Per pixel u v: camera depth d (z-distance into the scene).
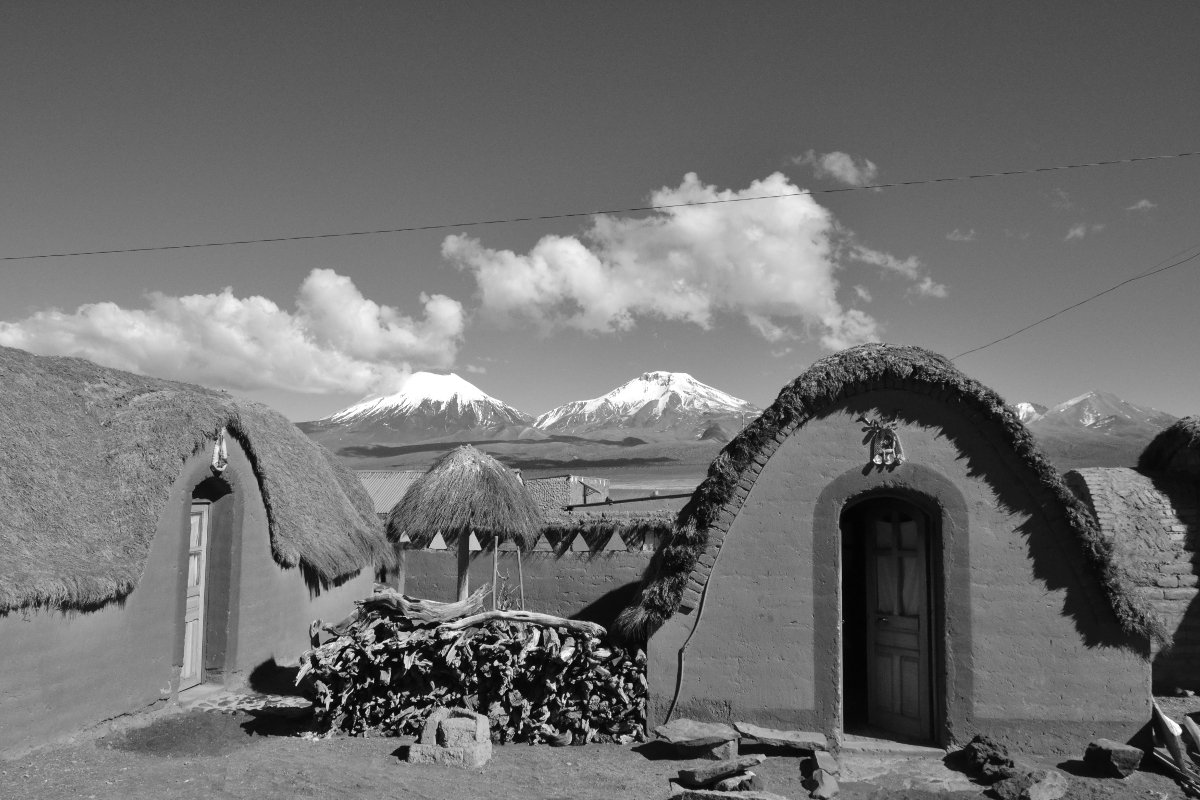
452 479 12.56
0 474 9.41
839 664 9.39
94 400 11.87
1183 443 13.45
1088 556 9.13
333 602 16.47
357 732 10.05
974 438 9.47
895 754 9.19
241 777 8.20
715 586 9.68
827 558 9.53
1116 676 9.13
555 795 7.81
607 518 17.61
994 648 9.24
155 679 10.77
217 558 12.68
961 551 9.36
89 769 8.38
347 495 18.02
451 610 10.97
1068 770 8.65
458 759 8.69
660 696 9.64
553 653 9.79
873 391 9.66
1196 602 12.12
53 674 9.00
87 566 9.50
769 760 8.87
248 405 15.67
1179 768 8.47
